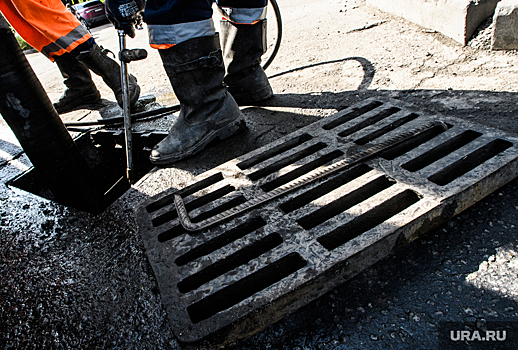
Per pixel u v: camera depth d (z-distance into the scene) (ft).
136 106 8.57
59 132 5.17
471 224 3.76
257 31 6.70
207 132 6.14
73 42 7.11
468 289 3.17
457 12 7.89
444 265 3.42
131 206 5.24
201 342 3.03
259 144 6.07
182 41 5.24
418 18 9.64
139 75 11.49
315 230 3.70
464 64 7.17
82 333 3.57
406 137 4.67
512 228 3.61
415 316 3.06
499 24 7.07
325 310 3.28
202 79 5.73
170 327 3.16
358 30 10.57
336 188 4.53
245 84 7.32
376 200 3.86
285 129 6.33
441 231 3.77
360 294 3.34
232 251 3.69
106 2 5.67
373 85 7.22
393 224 3.53
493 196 4.02
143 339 3.35
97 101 9.78
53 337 3.61
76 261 4.51
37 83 4.89
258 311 3.10
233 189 4.85
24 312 3.97
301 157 5.20
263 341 3.14
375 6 12.14
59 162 5.22
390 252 3.56
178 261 3.96
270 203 4.22
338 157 4.71
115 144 7.90
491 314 2.95
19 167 7.23
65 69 9.07
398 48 8.64
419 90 6.61
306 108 6.91
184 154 6.04
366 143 4.88
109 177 7.99
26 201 6.03
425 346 2.85
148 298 3.71
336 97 7.07
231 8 6.12
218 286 3.36
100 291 3.97
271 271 3.67
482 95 5.94
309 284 3.21
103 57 7.89
